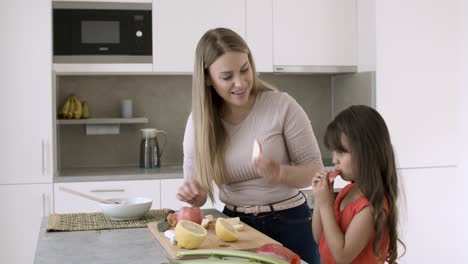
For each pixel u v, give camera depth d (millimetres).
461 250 4336
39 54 3822
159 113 4500
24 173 3807
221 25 4113
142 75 4465
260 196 2291
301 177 2201
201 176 2322
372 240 1883
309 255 2340
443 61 4254
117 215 2244
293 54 4223
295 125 2311
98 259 1734
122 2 4016
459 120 4289
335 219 1917
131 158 4473
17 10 3789
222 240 1833
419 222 4258
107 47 4012
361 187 1909
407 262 4258
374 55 4160
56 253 1812
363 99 4277
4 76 3785
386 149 1950
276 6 4184
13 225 3795
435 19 4227
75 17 3973
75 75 4383
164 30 4059
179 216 2029
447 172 4285
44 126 3828
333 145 1986
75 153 4406
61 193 3816
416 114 4230
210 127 2287
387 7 4148
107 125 4312
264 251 1563
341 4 4285
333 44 4285
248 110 2312
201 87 2266
